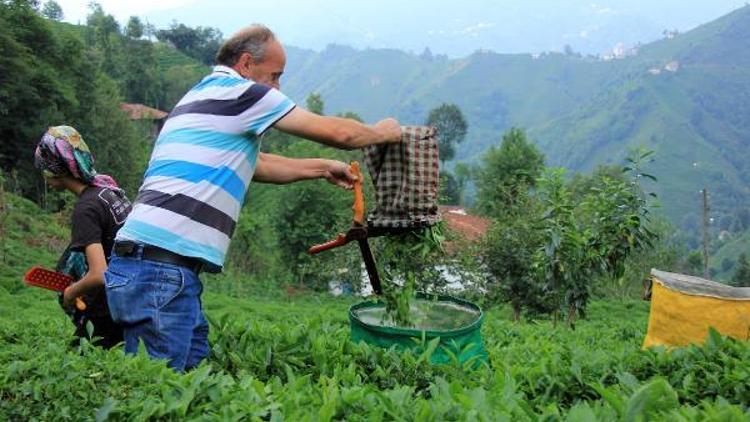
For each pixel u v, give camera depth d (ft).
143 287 12.03
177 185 12.13
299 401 10.26
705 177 583.58
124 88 277.03
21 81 146.51
